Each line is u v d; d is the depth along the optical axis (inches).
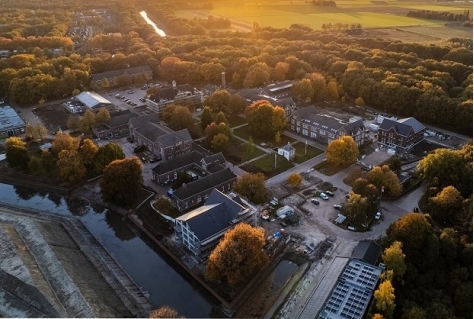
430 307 4365.2
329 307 4544.8
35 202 6993.1
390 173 6545.3
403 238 5093.5
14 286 4837.6
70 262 5295.3
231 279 4768.7
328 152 7440.9
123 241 5984.3
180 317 4453.7
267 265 5280.5
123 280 5246.1
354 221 5949.8
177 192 6353.3
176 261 5433.1
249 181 6476.4
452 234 5132.9
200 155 7455.7
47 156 7701.8
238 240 4909.0
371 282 4771.2
